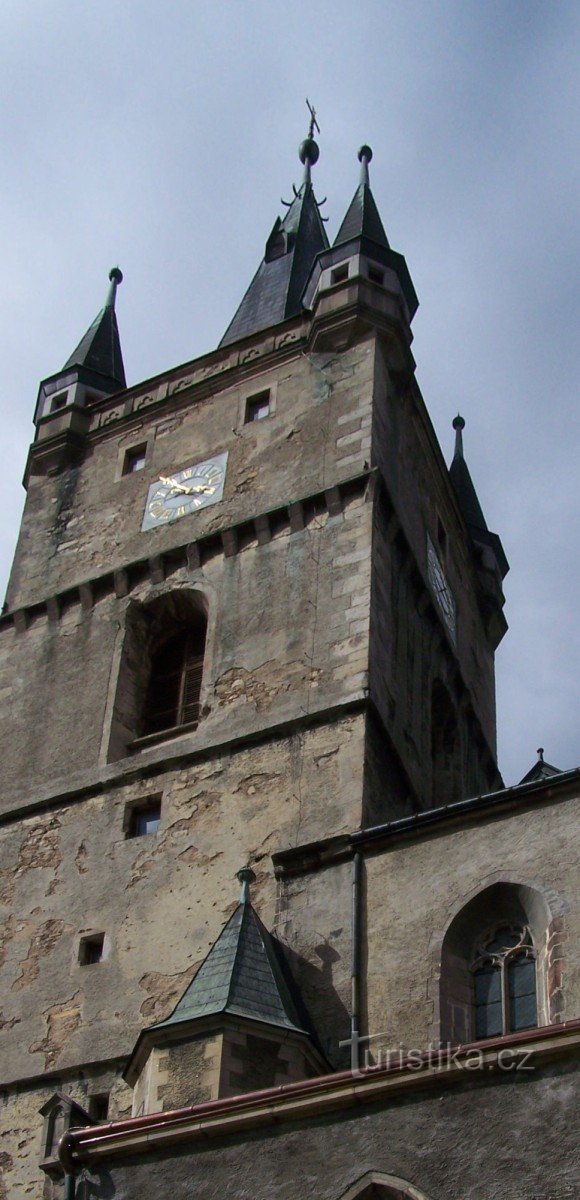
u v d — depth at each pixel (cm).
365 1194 2464
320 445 4506
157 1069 2991
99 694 4253
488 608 5388
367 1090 2556
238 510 4469
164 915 3653
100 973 3625
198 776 3888
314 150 6550
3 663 4491
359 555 4153
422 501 4841
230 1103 2639
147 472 4797
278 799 3719
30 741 4238
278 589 4194
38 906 3838
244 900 3362
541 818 3247
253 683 4006
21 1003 3662
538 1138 2411
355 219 5119
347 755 3722
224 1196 2555
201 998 3095
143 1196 2608
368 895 3362
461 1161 2436
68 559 4672
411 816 3509
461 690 4734
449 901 3244
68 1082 3469
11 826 4059
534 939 3133
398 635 4209
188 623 4419
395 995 3175
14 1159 3369
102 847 3878
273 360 4850
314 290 5028
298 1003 3234
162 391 5025
